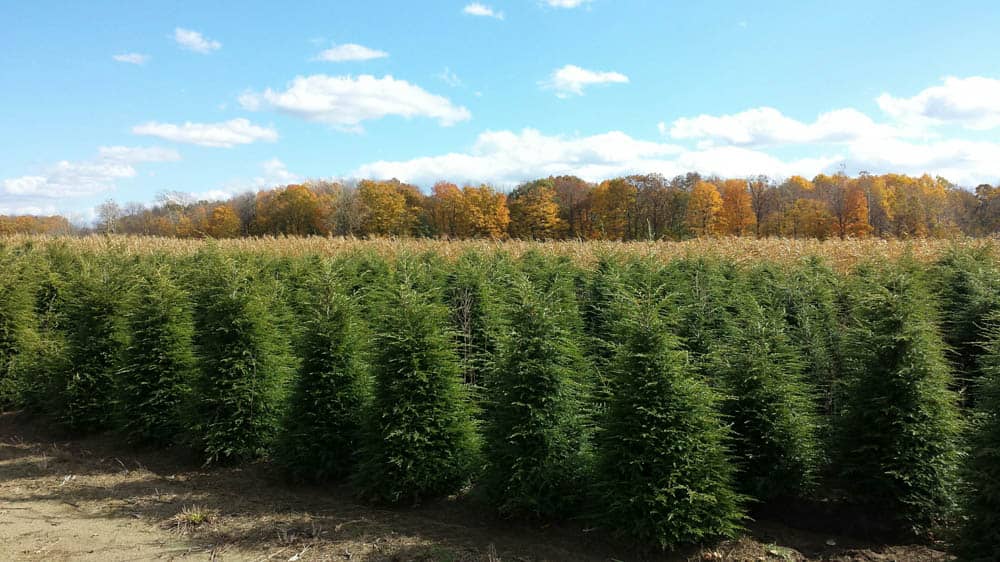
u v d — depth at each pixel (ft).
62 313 44.86
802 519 21.07
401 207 189.37
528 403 21.54
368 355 25.46
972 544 16.75
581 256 69.92
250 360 28.76
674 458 19.38
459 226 193.06
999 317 22.40
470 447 24.00
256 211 214.28
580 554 19.66
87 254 64.80
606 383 22.80
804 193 185.88
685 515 18.93
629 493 19.44
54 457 30.96
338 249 88.53
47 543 21.01
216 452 27.94
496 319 36.32
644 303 21.65
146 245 101.50
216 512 23.67
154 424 31.19
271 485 26.45
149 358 31.37
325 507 23.97
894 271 22.76
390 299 28.43
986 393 17.35
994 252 49.65
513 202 196.34
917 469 19.81
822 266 48.29
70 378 33.88
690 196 176.35
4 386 38.73
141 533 21.86
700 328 26.14
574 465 21.57
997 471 16.34
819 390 26.58
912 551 19.06
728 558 19.16
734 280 45.68
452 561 19.25
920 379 20.63
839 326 28.32
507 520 22.07
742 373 22.39
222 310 29.07
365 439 24.76
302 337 27.17
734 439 21.21
